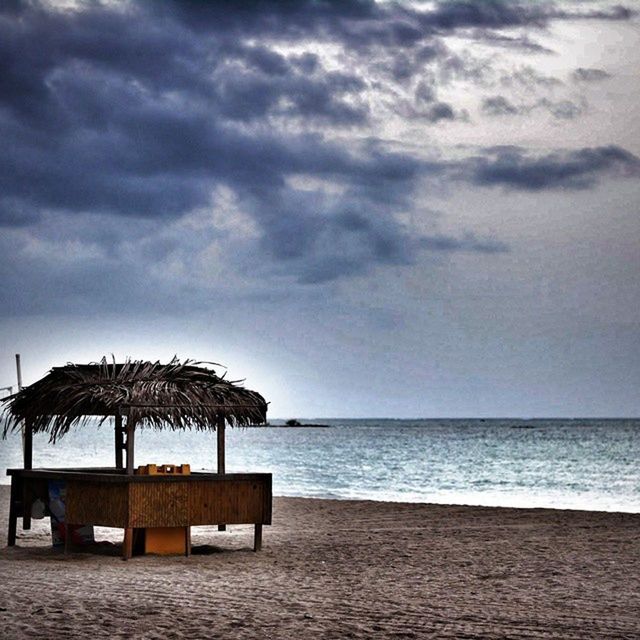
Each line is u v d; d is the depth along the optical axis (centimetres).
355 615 869
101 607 884
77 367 1345
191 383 1299
